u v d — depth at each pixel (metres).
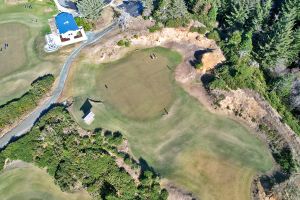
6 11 117.62
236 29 108.50
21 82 94.50
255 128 85.12
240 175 76.81
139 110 87.69
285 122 89.62
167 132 83.69
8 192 73.31
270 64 102.69
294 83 97.50
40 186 74.00
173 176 76.19
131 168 76.62
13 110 85.38
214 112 87.56
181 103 89.19
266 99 92.19
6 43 106.56
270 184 75.31
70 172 74.56
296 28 106.50
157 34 104.25
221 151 80.56
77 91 91.69
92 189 72.44
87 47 101.69
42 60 100.00
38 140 79.31
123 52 101.38
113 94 91.12
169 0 103.56
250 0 106.25
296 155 81.00
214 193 73.94
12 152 77.31
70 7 116.81
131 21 107.31
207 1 109.44
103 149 79.31
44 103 89.06
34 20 113.25
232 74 91.81
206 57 95.19
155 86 93.12
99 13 109.81
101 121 84.75
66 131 81.38
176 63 98.56
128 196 72.69
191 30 103.75
